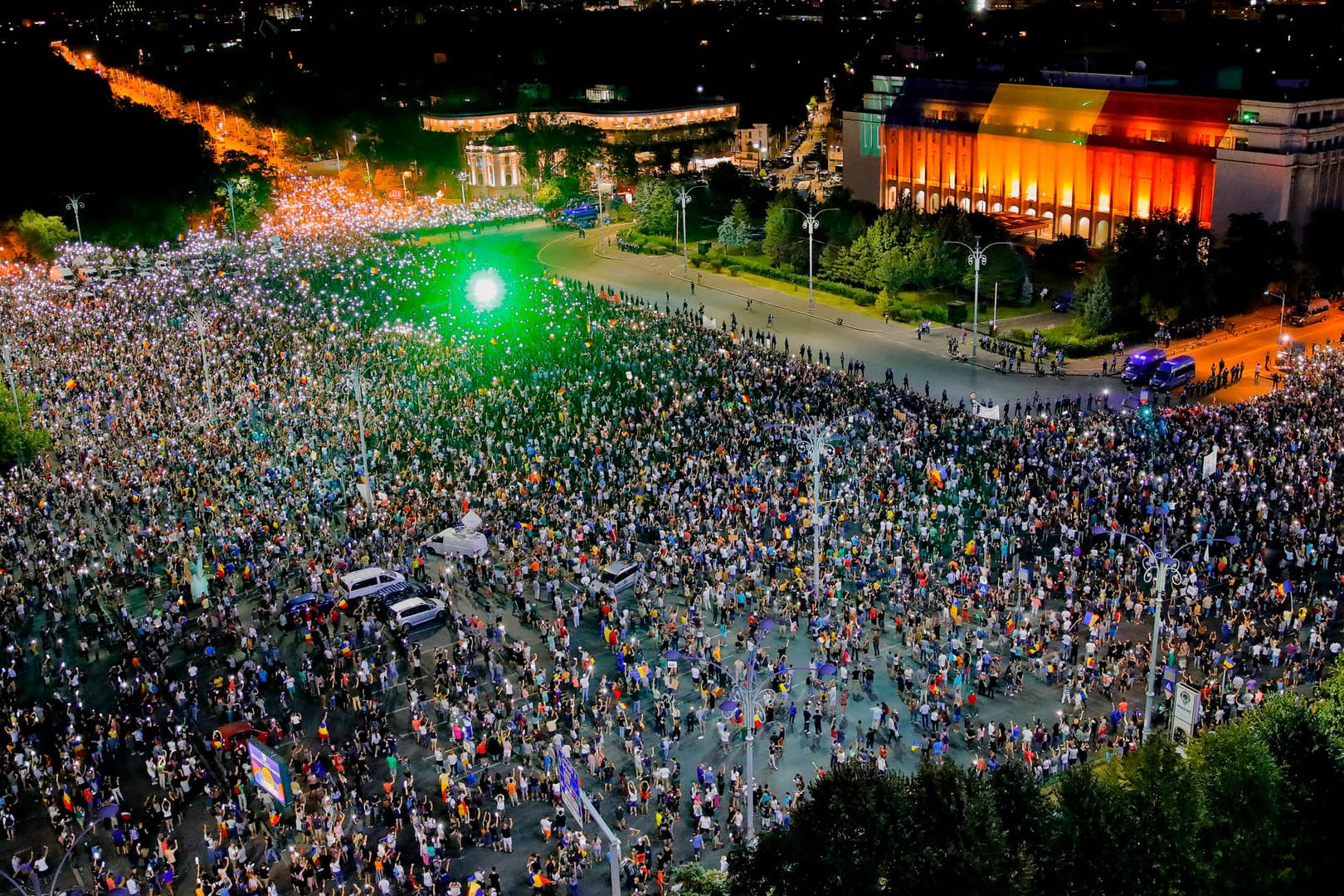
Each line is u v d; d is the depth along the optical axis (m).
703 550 75.88
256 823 54.72
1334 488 82.00
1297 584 70.94
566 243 196.50
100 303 141.00
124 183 190.75
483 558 79.00
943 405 105.62
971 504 84.31
